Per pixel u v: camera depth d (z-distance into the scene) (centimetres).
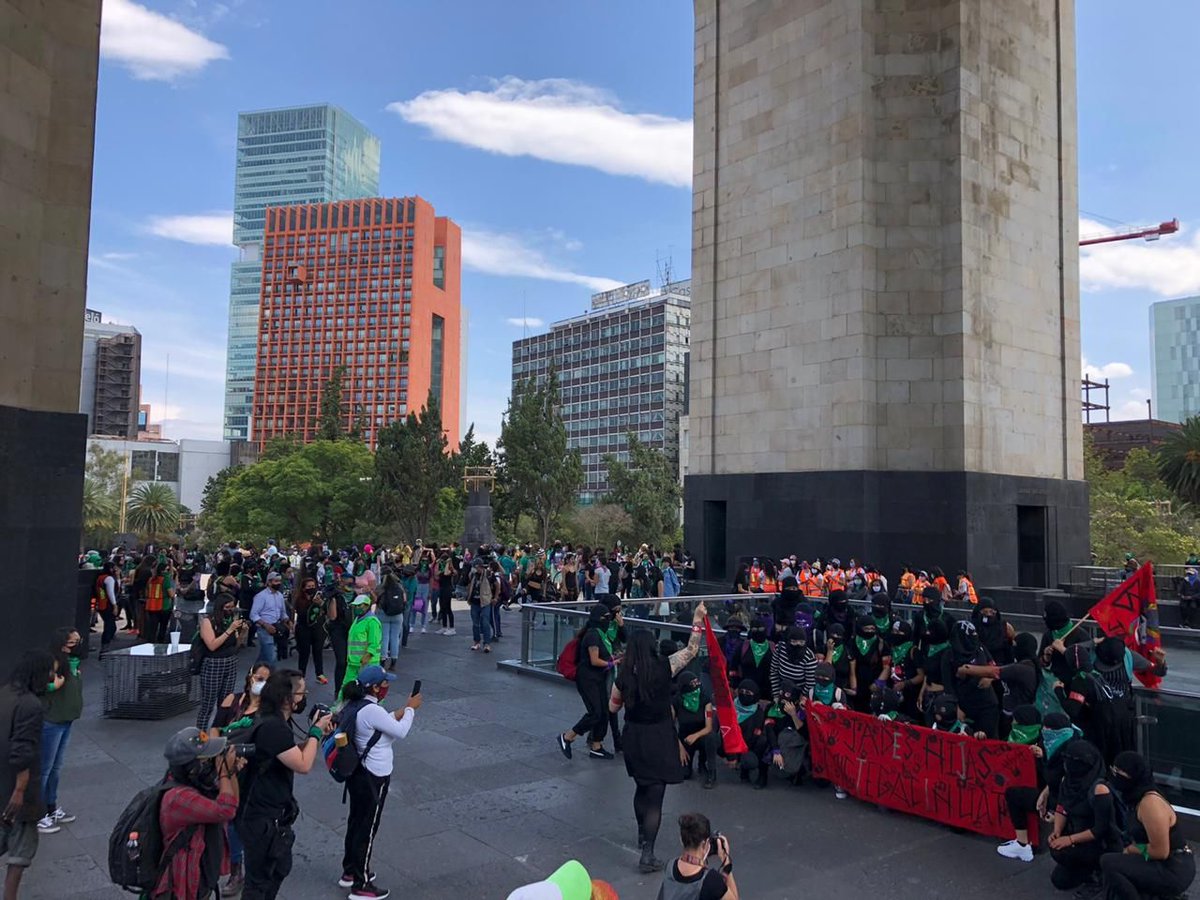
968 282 2309
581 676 982
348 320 17412
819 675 898
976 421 2298
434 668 1555
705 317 2833
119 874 446
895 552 2294
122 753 1005
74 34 1104
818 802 857
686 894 427
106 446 13850
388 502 5859
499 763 969
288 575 1895
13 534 972
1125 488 5709
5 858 692
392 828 768
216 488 11869
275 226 17850
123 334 17188
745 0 2733
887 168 2383
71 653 781
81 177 1105
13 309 995
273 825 528
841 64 2422
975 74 2372
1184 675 1160
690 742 887
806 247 2500
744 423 2677
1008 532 2339
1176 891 537
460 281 19538
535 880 659
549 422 5922
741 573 2216
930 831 776
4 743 757
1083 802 629
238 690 1280
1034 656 841
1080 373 2623
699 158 2878
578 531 6366
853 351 2347
